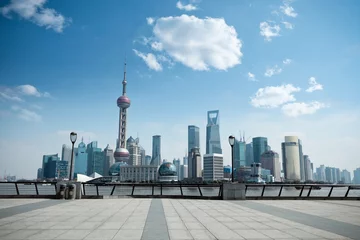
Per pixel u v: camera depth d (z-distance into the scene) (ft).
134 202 68.74
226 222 40.78
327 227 37.37
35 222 40.22
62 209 54.29
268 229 35.99
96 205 61.36
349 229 36.11
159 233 33.40
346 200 77.87
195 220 42.34
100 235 32.24
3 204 62.80
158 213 49.44
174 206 60.39
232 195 77.25
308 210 54.65
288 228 36.65
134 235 32.30
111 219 42.86
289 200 76.84
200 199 78.59
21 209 54.03
